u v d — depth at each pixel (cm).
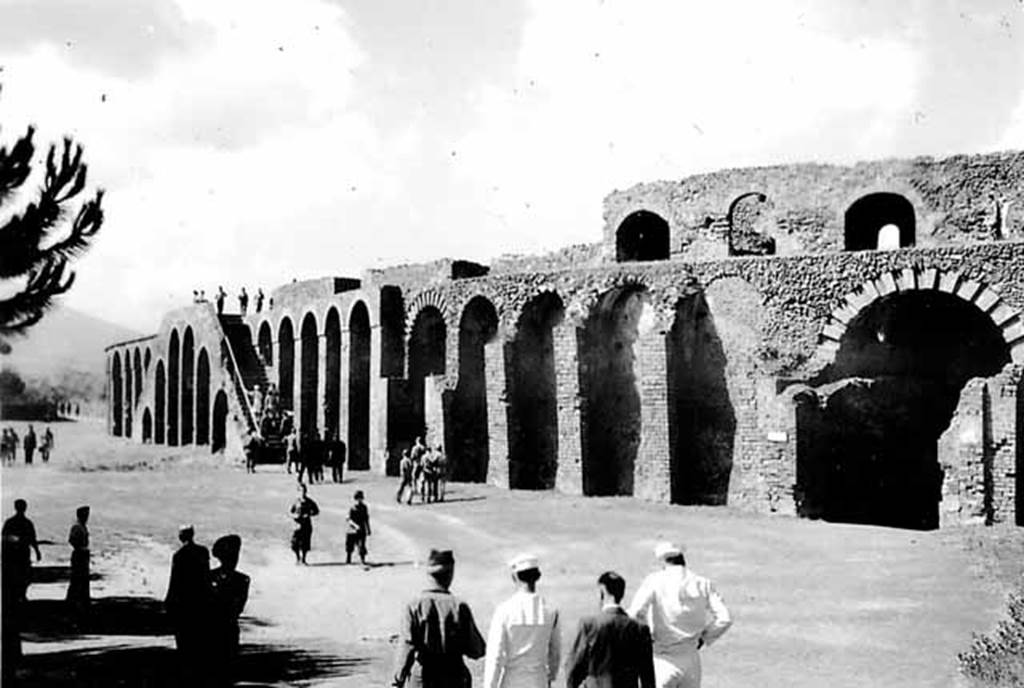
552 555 2616
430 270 4719
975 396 2956
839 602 1977
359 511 2595
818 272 3488
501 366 4169
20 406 8556
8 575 1380
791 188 3794
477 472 4472
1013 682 1354
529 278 4159
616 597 933
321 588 2280
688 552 2608
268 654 1653
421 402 4778
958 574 2219
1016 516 2917
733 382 3631
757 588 2133
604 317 3988
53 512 3431
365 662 1594
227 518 3325
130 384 8200
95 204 1543
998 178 3519
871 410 3431
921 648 1612
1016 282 3188
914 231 3834
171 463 5416
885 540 2741
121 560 2573
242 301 6731
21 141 1477
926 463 3441
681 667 1023
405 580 2372
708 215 3962
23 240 1445
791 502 3306
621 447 3941
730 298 3650
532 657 927
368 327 5228
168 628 1775
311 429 5675
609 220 4247
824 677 1455
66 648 1608
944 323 3503
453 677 921
